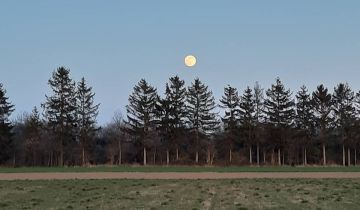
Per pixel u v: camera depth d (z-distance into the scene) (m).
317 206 19.03
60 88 85.25
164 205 19.41
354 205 19.33
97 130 87.31
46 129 85.94
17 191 26.80
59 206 19.20
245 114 88.88
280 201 20.95
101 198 22.47
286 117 88.62
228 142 88.75
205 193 24.98
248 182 33.22
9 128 86.12
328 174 42.72
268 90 89.12
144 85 87.38
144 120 87.00
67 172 47.12
